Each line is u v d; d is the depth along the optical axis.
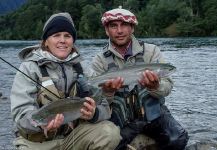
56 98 2.73
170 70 3.12
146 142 3.47
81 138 2.79
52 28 2.79
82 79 2.84
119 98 3.37
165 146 3.49
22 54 2.85
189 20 46.72
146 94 3.35
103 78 2.95
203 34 44.56
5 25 66.06
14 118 2.71
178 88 8.41
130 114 3.38
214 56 16.91
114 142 2.78
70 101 2.61
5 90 8.94
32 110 2.62
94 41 40.22
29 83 2.72
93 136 2.76
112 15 3.37
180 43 29.16
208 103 6.73
